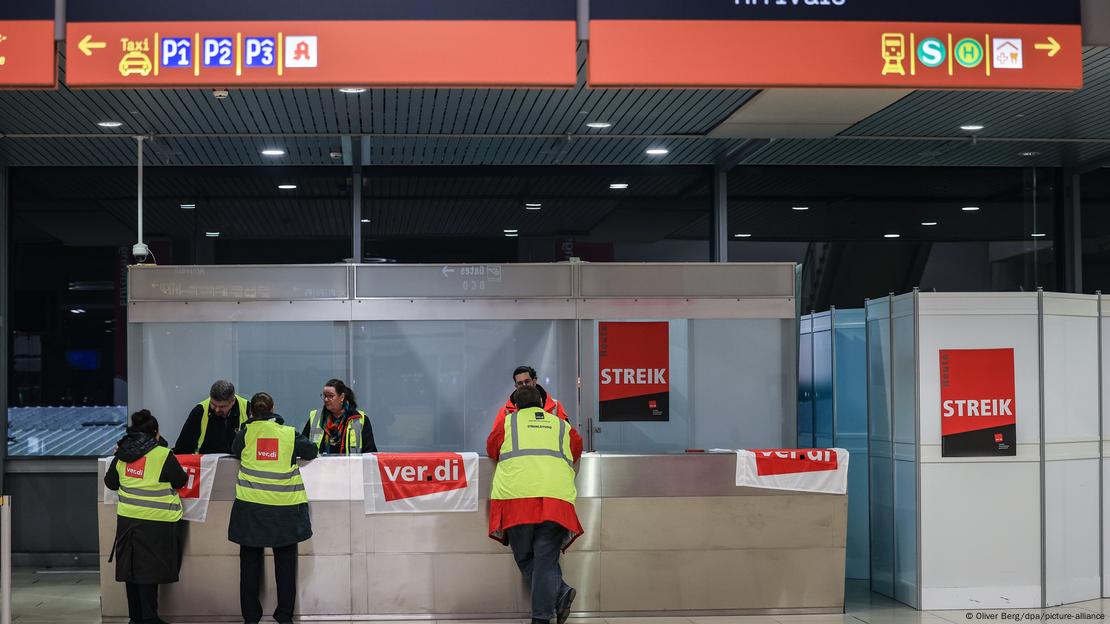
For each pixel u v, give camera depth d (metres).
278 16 6.30
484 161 10.75
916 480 8.25
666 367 9.07
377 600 7.77
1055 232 11.38
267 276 8.98
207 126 9.00
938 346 8.32
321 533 7.77
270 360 9.04
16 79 6.26
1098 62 7.27
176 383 8.96
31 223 10.76
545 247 11.02
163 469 7.33
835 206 11.28
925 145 10.14
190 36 6.27
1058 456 8.50
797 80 6.55
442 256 10.92
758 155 10.62
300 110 8.48
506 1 6.42
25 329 10.70
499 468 7.32
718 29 6.52
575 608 7.90
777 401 9.12
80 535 10.60
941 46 6.63
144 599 7.38
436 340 9.12
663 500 7.97
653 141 9.84
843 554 8.08
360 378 9.07
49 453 10.65
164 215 10.82
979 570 8.27
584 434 8.99
